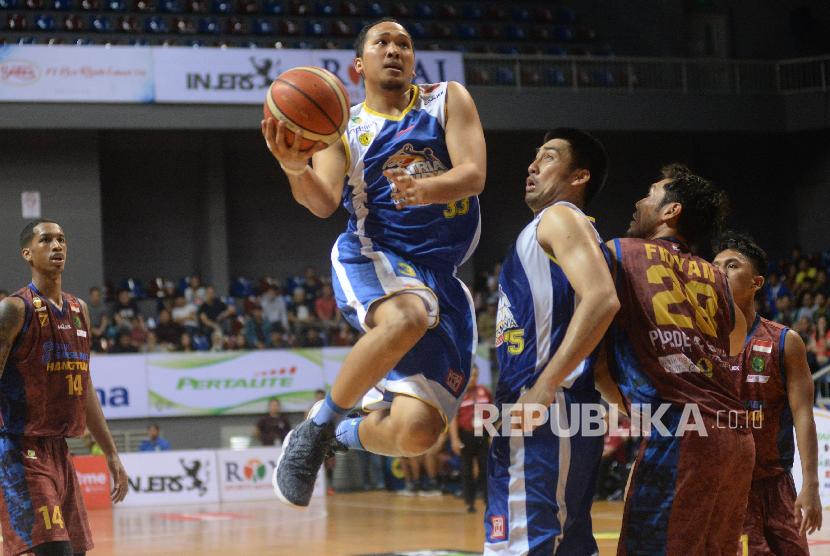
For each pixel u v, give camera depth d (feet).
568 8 81.20
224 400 55.21
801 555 15.97
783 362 16.06
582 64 70.33
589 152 12.43
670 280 12.31
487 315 59.77
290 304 64.95
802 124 69.97
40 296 17.87
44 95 58.34
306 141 10.98
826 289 60.75
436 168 12.71
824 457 37.45
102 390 53.47
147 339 57.06
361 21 75.15
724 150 76.59
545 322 11.73
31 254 17.94
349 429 13.23
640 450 12.21
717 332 12.57
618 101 67.72
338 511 43.57
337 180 12.44
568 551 11.83
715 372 12.31
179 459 50.52
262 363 55.93
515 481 11.76
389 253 12.70
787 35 80.43
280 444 53.52
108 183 69.62
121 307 60.18
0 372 17.11
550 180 12.42
